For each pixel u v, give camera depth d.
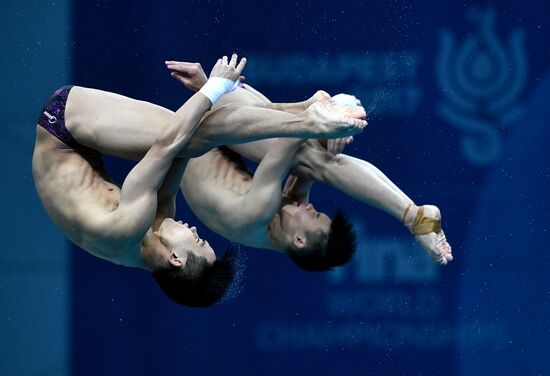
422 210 19.41
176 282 17.38
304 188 19.92
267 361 27.31
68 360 27.16
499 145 27.58
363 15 27.14
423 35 27.30
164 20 26.98
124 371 27.27
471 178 27.52
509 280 27.55
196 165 19.92
